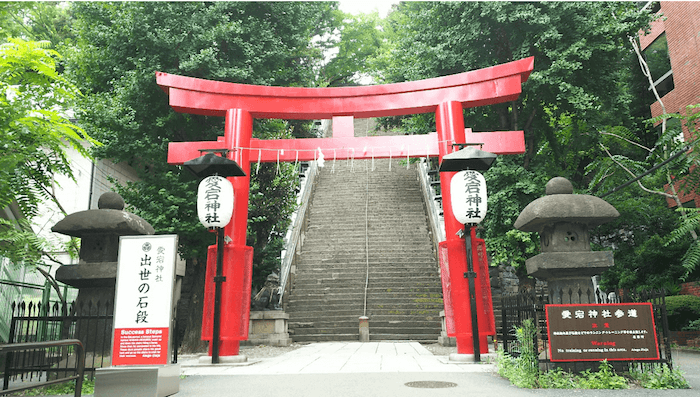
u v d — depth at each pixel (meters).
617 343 6.54
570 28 12.16
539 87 12.71
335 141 10.34
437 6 13.53
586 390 6.03
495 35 13.30
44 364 7.96
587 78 12.82
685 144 12.51
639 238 15.41
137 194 11.18
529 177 12.24
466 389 6.09
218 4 11.89
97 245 8.09
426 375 7.27
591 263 7.14
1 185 7.16
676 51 17.61
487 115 14.74
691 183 12.80
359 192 23.91
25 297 10.88
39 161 8.33
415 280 16.98
